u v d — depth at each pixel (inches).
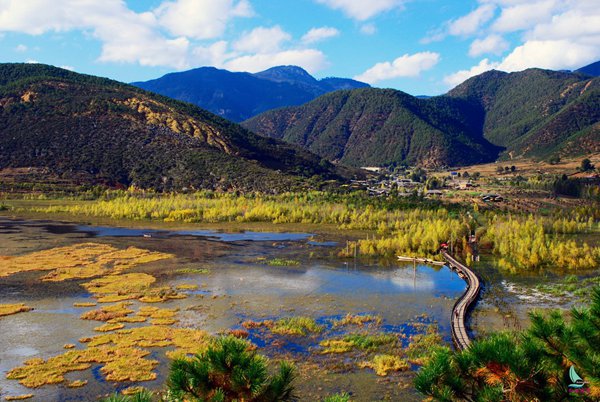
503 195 7765.8
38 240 4276.6
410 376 1491.1
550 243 3873.0
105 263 3321.9
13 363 1578.5
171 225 5536.4
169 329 1916.8
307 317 2122.3
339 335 1887.3
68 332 1884.8
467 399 465.4
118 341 1772.9
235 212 6072.8
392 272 3189.0
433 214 5693.9
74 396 1347.2
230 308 2253.9
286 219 5861.2
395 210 5930.1
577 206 6569.9
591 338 449.4
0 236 4466.0
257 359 452.1
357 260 3617.1
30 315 2108.8
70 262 3324.3
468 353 469.7
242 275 3016.7
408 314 2192.4
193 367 439.2
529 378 434.6
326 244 4360.2
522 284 2832.2
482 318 2129.7
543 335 467.8
